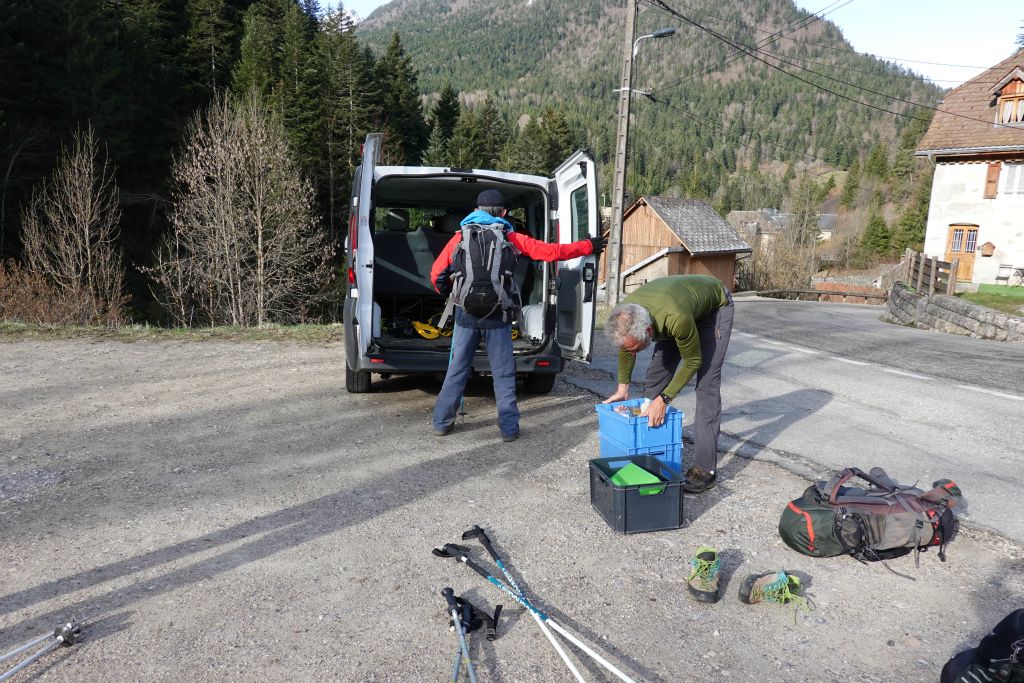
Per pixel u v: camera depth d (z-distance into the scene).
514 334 6.11
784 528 3.26
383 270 6.55
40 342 8.39
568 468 4.33
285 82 41.09
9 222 25.45
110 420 5.24
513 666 2.38
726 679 2.34
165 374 6.88
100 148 29.27
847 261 65.88
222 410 5.57
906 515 3.11
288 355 7.91
